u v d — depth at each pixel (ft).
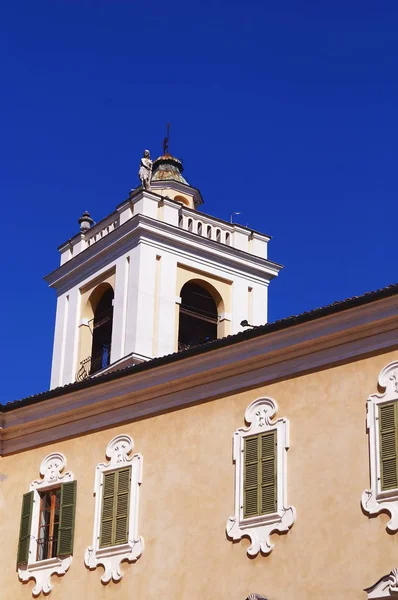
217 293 146.92
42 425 105.19
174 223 145.28
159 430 95.81
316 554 81.71
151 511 93.56
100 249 147.54
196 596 87.71
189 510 90.89
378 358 83.56
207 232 149.07
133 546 93.30
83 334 147.74
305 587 81.46
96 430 100.73
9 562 101.86
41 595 98.07
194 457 92.38
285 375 88.69
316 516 82.79
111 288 147.33
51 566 98.43
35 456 104.73
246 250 151.33
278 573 83.35
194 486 91.35
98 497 97.55
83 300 149.69
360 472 81.56
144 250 141.79
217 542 87.97
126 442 97.76
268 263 151.43
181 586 88.99
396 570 76.54
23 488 104.17
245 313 148.05
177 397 95.50
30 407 105.29
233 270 149.18
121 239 143.64
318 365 86.89
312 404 86.17
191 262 145.28
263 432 88.28
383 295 82.02
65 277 153.17
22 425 106.32
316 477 83.87
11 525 103.45
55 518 101.24
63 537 98.37
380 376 82.89
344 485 82.02
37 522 101.91
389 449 80.64
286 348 88.48
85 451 100.68
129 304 139.64
